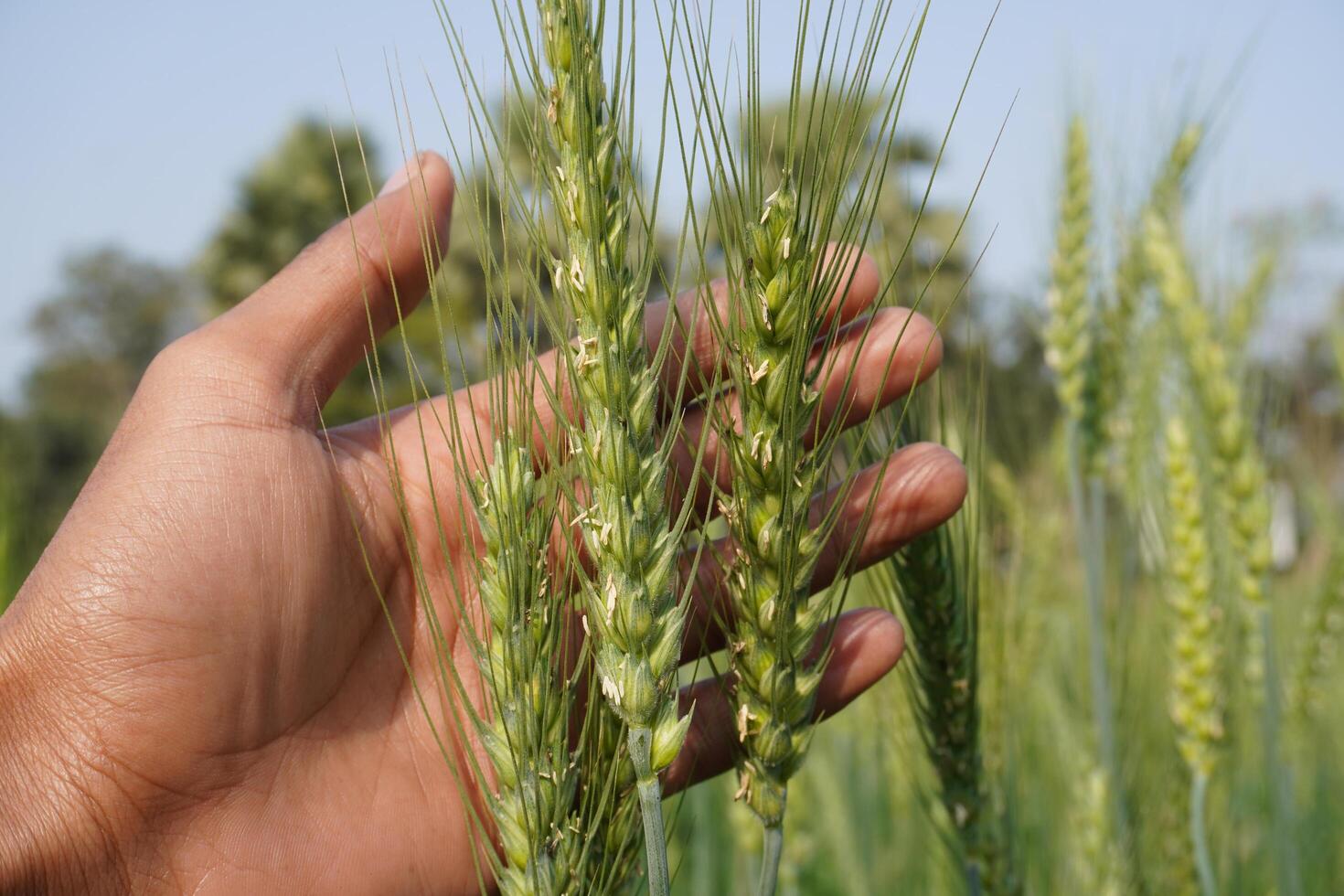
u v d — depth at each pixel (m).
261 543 0.35
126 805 0.34
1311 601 0.64
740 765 0.32
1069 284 0.51
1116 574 0.53
